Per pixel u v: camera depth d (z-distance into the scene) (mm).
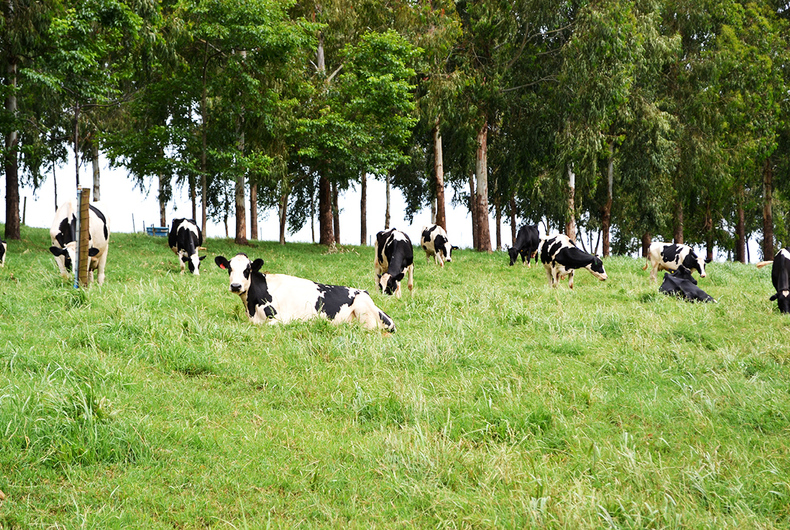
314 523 3857
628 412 5891
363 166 24875
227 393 6035
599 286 15445
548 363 7410
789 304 11156
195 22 22328
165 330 7242
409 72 24766
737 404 6004
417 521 3906
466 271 19234
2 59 20203
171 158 22656
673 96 31047
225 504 4000
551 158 29031
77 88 19266
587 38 24312
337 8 26344
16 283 10797
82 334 6992
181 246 16438
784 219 46000
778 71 31891
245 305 8695
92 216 11523
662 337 8859
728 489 4211
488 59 28219
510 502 4008
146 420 4910
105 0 18203
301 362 6977
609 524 3711
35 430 4391
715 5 30266
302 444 4934
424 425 5359
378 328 8570
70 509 3762
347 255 23641
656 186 31125
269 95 22656
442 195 28297
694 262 16969
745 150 30719
